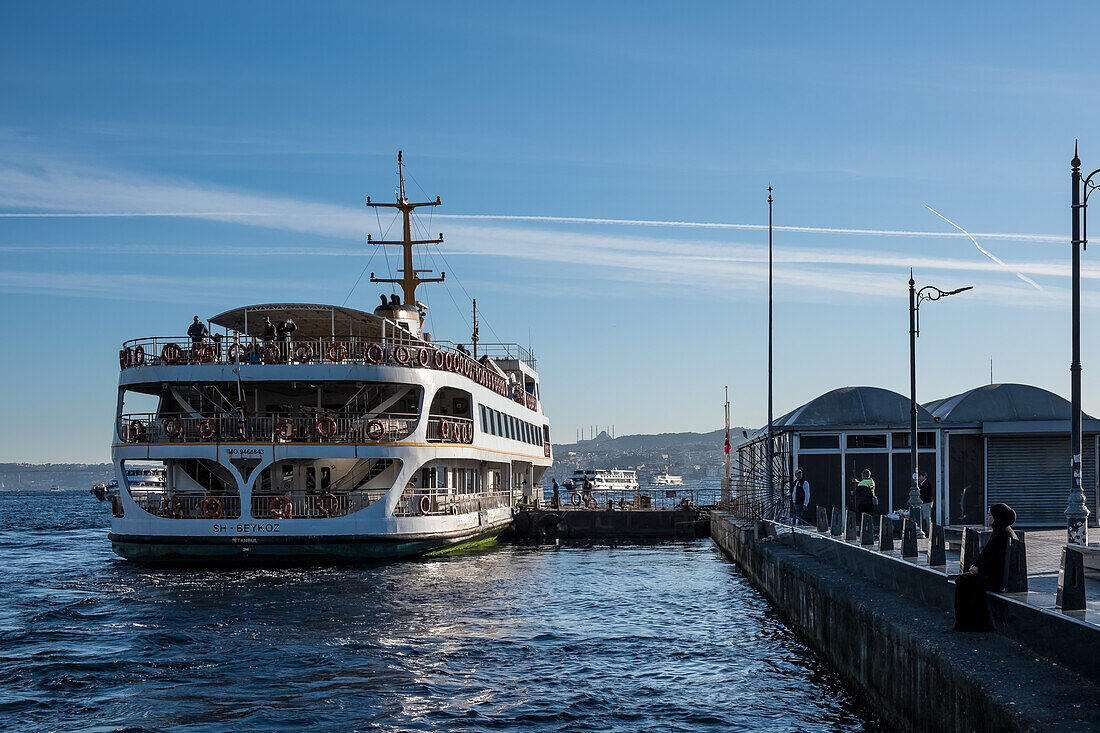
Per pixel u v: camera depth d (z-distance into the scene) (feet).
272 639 76.07
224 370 117.50
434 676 65.51
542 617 90.84
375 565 119.65
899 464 124.06
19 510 471.21
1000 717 33.27
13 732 52.47
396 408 139.33
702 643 79.56
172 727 53.31
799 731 53.72
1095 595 45.98
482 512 150.82
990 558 45.24
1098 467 121.08
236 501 117.39
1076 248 59.11
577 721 55.93
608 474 516.73
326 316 127.85
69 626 81.51
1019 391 126.52
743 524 140.26
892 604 54.85
